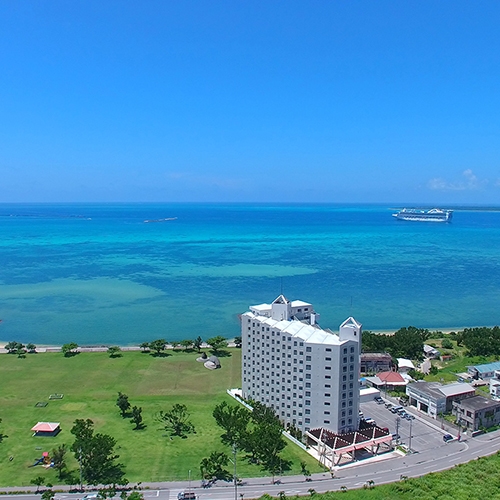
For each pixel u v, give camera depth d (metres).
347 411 165.38
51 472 141.88
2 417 180.12
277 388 178.75
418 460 151.12
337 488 134.62
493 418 175.12
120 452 154.25
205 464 139.12
